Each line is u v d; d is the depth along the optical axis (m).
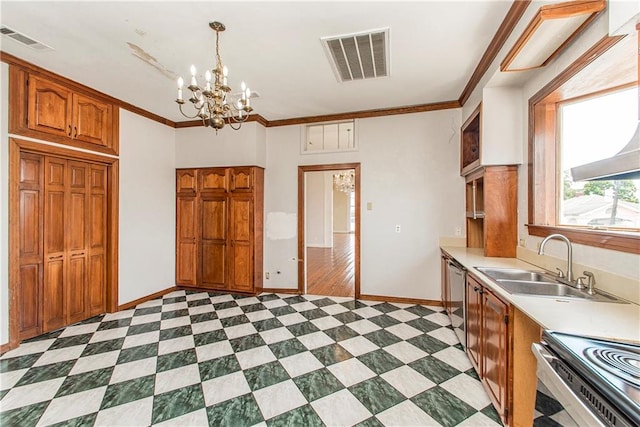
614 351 0.96
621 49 1.43
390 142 3.84
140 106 3.71
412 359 2.34
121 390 1.95
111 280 3.41
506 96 2.51
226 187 4.21
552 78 1.97
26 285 2.68
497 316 1.68
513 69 2.06
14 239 2.52
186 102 3.55
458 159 3.58
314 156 4.17
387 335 2.79
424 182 3.72
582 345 1.00
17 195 2.55
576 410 0.85
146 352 2.47
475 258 2.66
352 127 4.32
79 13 1.91
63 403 1.82
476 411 1.74
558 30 1.60
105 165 3.41
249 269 4.14
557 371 0.99
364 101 3.55
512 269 2.18
